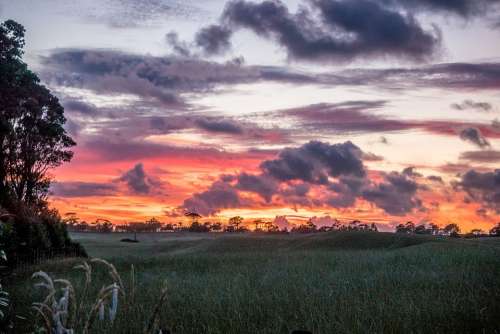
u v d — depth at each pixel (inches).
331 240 2206.0
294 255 1224.8
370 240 2086.6
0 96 1696.6
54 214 1262.3
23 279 733.3
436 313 402.0
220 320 407.5
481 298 445.1
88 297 468.8
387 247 1968.5
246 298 489.7
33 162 1809.8
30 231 1002.7
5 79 1713.8
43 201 1784.0
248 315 422.9
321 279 647.1
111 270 142.0
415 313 405.4
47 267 884.6
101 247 3225.9
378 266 827.4
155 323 144.1
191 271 852.0
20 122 1786.4
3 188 1405.0
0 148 1705.2
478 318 386.0
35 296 502.6
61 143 1883.6
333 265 900.6
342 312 414.9
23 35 1766.7
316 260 1025.5
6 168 1743.4
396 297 479.5
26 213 1077.1
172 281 648.4
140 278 702.5
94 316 136.3
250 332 376.8
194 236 5083.7
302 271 770.8
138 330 352.5
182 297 514.0
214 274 778.8
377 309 420.2
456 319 386.3
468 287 523.5
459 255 908.6
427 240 1946.4
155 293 519.5
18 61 1756.9
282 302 472.1
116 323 354.0
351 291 527.5
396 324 376.2
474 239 1958.7
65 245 1236.5
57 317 131.9
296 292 520.1
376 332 359.9
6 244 848.3
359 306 434.3
